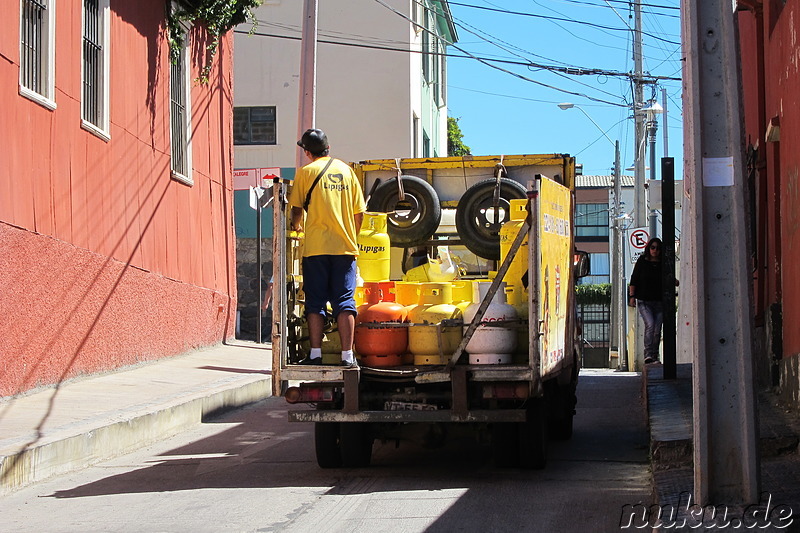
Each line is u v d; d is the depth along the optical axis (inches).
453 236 428.8
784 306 393.1
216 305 754.2
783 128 399.5
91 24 539.2
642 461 358.0
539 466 338.3
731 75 205.2
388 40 1113.4
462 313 334.3
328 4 1117.1
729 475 205.5
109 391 486.9
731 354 204.8
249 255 992.2
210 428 465.4
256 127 1107.3
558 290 350.6
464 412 315.3
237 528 257.1
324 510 277.7
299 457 377.7
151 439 420.8
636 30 1023.6
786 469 258.2
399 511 274.2
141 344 601.0
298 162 617.3
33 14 469.1
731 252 204.8
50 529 262.7
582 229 2073.1
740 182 203.9
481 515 267.4
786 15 392.2
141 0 606.2
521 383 311.6
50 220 480.7
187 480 332.5
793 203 372.2
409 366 330.6
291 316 341.1
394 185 406.9
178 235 670.5
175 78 677.3
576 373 426.0
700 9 207.2
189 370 602.5
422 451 391.2
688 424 327.6
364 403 326.3
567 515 266.1
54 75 484.7
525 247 339.9
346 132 1114.1
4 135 433.7
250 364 661.9
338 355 341.7
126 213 579.2
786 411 353.4
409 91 1110.4
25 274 454.6
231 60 804.6
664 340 472.7
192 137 703.7
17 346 447.8
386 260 367.6
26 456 323.6
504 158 426.6
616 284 1291.8
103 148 546.3
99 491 315.3
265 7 1102.4
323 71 1119.0
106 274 547.8
